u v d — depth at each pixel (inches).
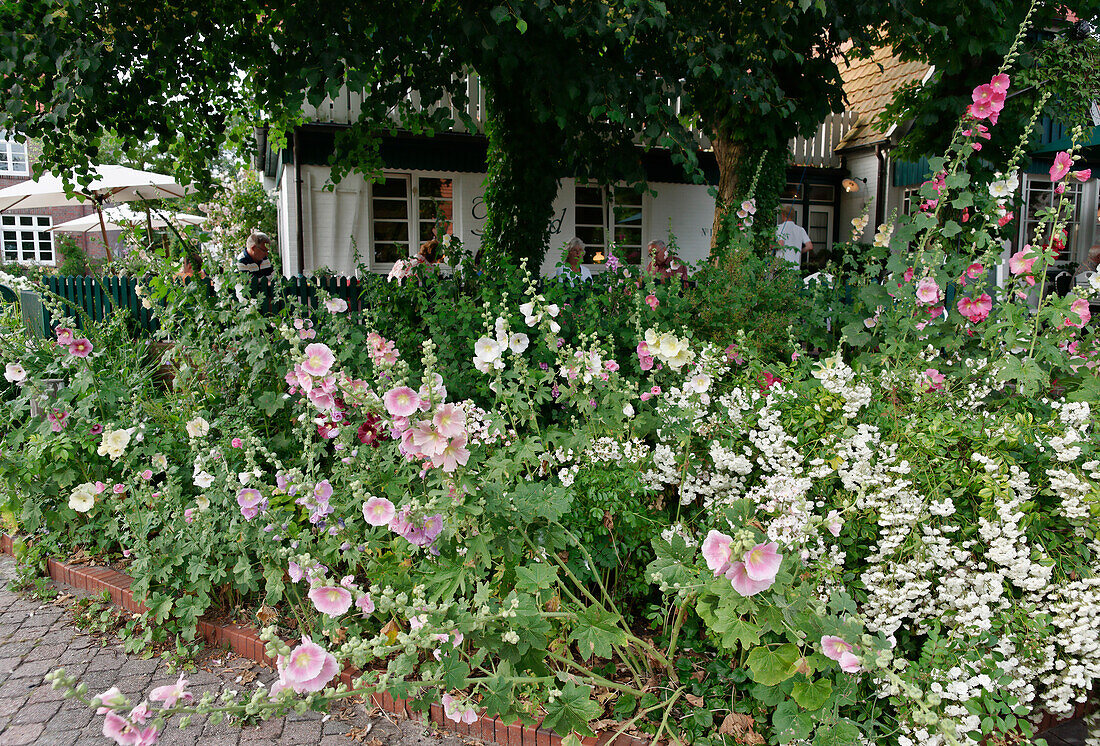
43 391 161.2
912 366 139.7
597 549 109.2
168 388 176.1
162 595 126.1
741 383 139.1
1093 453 100.0
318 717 106.0
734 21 191.3
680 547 92.7
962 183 157.2
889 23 222.7
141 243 200.2
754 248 232.7
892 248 161.5
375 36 190.4
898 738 82.5
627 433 126.6
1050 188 464.4
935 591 95.4
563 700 82.9
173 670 118.4
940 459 97.3
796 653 78.6
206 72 228.8
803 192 535.8
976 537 95.7
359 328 190.9
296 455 155.3
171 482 129.6
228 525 120.6
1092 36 309.7
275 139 288.8
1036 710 98.4
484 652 93.7
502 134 281.1
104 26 174.7
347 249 419.8
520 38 184.5
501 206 286.5
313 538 119.3
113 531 143.7
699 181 187.3
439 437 87.0
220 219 413.1
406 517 89.7
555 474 129.3
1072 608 88.8
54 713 107.6
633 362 181.3
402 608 78.2
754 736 91.3
